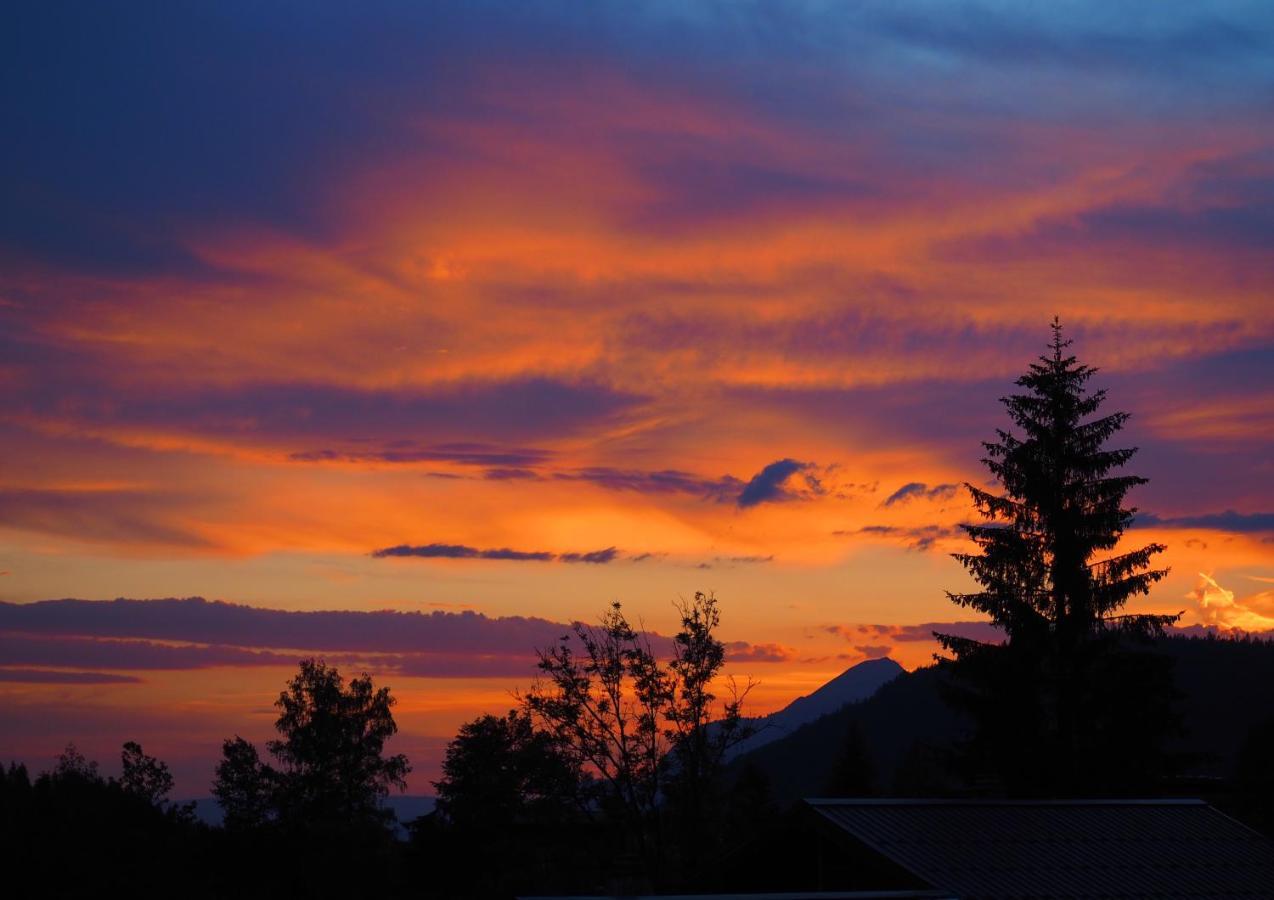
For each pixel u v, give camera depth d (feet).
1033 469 147.23
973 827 72.18
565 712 144.15
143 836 256.93
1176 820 79.25
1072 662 140.77
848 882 68.90
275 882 241.96
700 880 75.05
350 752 260.01
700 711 144.87
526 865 184.24
